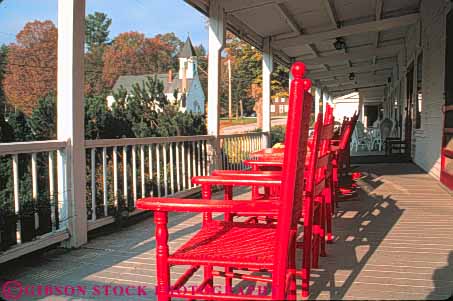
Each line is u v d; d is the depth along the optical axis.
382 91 22.42
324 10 7.46
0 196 2.92
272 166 3.42
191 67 38.31
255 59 35.50
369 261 2.77
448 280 2.41
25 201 2.96
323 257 2.86
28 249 2.84
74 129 3.26
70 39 3.19
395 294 2.22
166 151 4.96
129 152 4.46
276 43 8.98
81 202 3.35
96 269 2.76
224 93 45.56
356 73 15.30
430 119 7.04
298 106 1.47
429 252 2.94
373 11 8.07
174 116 5.93
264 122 9.12
